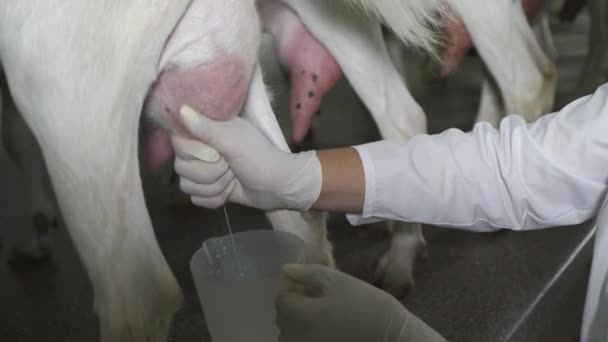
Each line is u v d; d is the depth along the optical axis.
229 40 0.86
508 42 1.34
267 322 0.79
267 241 0.87
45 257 1.50
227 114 0.91
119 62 0.80
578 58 2.94
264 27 1.33
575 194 0.77
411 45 1.06
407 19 0.96
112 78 0.80
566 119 0.77
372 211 0.83
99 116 0.81
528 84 1.41
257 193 0.84
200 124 0.78
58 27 0.77
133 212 0.88
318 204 0.84
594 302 0.64
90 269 0.91
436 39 1.08
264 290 0.77
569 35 3.37
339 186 0.82
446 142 0.82
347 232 1.52
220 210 1.64
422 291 1.28
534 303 1.23
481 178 0.79
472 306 1.23
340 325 0.68
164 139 1.07
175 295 0.94
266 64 2.02
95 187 0.85
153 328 0.94
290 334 0.70
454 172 0.80
